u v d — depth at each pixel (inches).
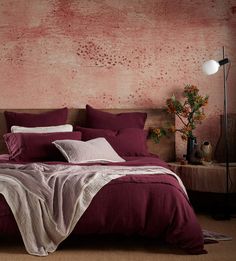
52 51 211.8
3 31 210.4
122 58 212.8
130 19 212.4
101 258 125.4
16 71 211.5
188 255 127.4
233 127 207.3
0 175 134.7
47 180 133.9
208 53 212.4
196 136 213.5
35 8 211.0
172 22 212.2
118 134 197.0
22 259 123.7
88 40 212.2
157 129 205.8
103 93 213.5
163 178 136.6
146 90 213.6
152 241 142.6
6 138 189.6
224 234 151.9
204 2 211.8
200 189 184.2
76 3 211.5
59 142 177.9
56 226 127.0
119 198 129.6
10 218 128.6
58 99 212.8
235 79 211.8
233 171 182.4
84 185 130.0
